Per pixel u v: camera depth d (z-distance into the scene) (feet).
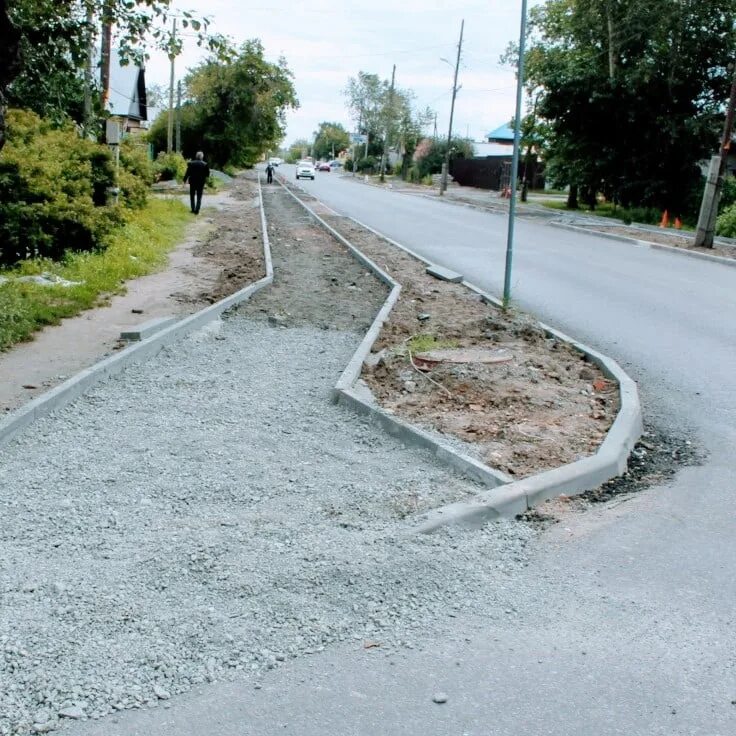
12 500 14.84
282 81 180.55
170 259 47.67
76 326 29.14
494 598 11.94
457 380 22.93
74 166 47.03
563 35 115.34
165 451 17.51
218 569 12.26
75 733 8.87
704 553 13.52
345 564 12.42
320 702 9.51
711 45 104.32
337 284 41.37
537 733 9.05
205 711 9.29
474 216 99.04
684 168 107.45
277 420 19.83
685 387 24.34
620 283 45.27
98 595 11.46
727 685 9.91
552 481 15.66
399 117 266.36
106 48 56.95
